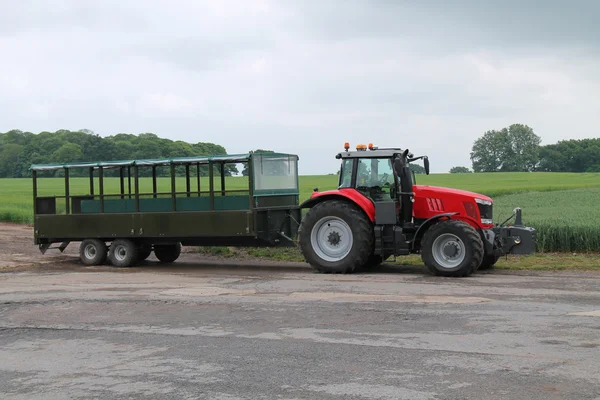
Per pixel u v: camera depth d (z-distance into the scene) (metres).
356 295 10.24
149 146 77.00
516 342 7.08
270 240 14.58
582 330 7.54
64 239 16.41
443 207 13.02
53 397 5.86
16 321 9.17
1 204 32.91
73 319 9.20
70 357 7.21
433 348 6.95
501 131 108.00
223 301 10.10
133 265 15.63
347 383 5.89
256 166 14.21
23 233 23.39
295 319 8.64
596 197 32.38
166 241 15.44
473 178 67.75
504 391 5.55
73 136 85.88
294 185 15.83
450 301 9.48
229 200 14.44
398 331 7.76
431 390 5.63
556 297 9.63
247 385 5.95
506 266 13.67
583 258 14.64
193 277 13.17
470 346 6.98
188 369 6.54
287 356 6.86
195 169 15.37
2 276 13.84
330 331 7.89
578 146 110.69
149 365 6.75
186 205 15.12
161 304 10.03
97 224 15.73
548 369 6.12
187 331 8.20
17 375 6.59
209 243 15.16
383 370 6.24
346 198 13.61
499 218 19.20
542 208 24.05
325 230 13.53
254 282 12.12
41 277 13.59
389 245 13.05
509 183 55.81
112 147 78.69
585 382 5.74
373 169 13.51
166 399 5.68
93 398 5.79
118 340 7.89
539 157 110.56
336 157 13.80
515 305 9.05
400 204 13.15
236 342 7.54
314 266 13.48
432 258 12.36
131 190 17.19
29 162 83.25
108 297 10.80
